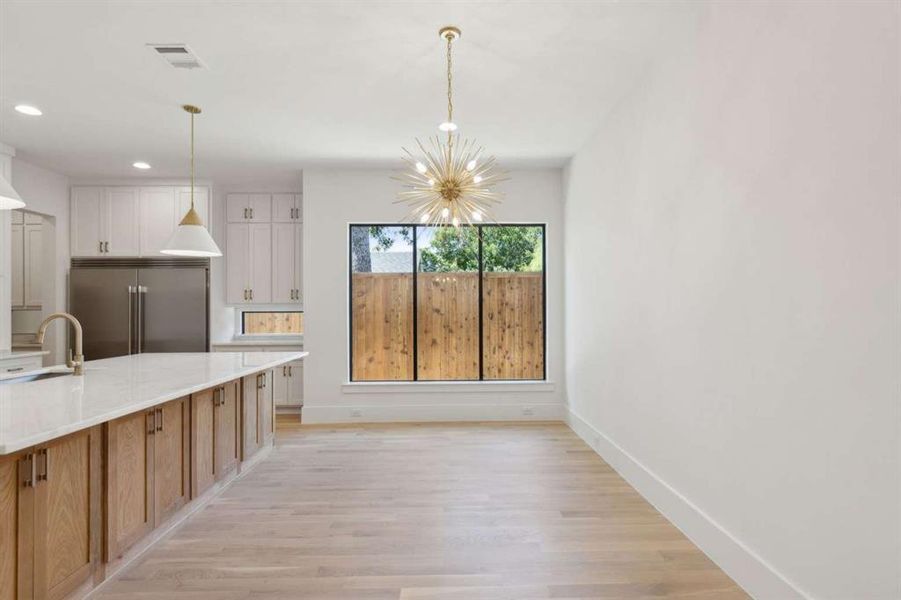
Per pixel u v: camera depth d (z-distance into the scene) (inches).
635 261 131.2
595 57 117.1
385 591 83.8
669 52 110.8
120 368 127.0
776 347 76.3
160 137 170.2
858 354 61.6
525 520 111.7
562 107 146.1
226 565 92.6
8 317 180.5
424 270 220.8
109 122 156.6
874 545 59.8
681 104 105.6
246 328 243.4
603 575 88.7
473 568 91.2
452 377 220.4
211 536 104.4
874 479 59.6
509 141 176.7
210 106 144.6
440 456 160.7
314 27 104.0
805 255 70.2
